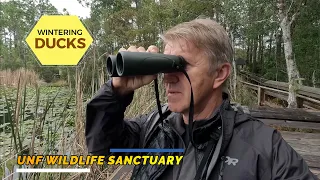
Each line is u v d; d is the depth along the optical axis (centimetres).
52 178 182
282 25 584
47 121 207
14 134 161
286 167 84
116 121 106
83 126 224
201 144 94
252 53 1872
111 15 1620
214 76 93
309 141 282
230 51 94
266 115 348
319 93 489
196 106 94
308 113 362
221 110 94
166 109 113
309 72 896
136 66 77
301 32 909
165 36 94
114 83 98
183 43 90
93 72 245
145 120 121
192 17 1088
